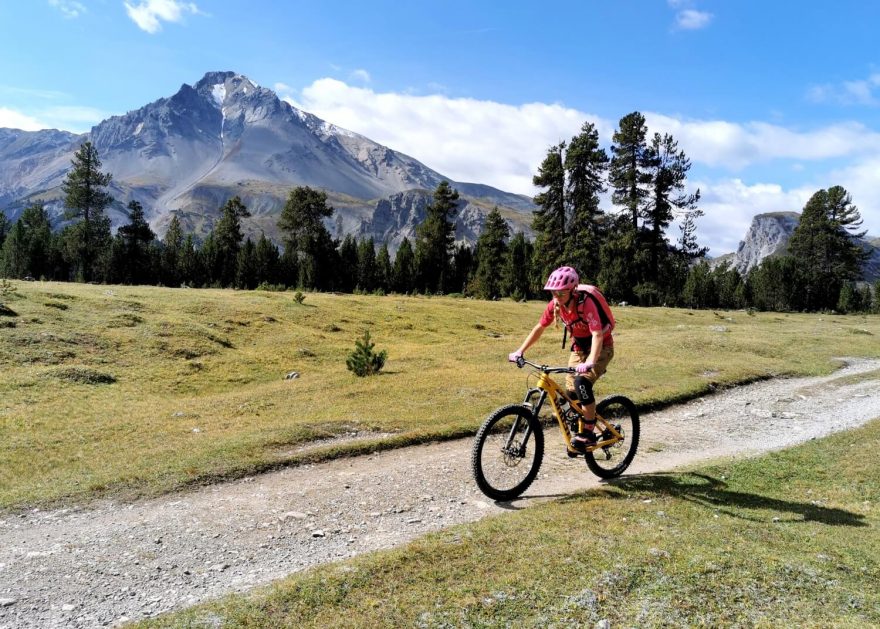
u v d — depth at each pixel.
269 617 4.25
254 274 88.06
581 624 4.02
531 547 5.25
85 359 21.53
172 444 10.96
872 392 17.19
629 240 72.56
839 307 84.38
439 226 96.50
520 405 7.14
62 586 5.30
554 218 77.75
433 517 6.81
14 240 85.94
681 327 38.09
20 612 4.83
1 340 21.44
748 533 5.71
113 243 92.69
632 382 16.98
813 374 20.92
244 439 10.51
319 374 21.50
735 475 8.26
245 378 21.98
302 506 7.36
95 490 8.13
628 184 75.25
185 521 6.95
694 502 6.80
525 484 7.37
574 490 7.56
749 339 29.30
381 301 47.31
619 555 4.99
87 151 93.88
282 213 97.44
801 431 12.34
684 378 18.03
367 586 4.64
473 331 38.09
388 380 17.52
